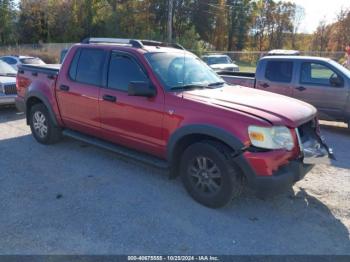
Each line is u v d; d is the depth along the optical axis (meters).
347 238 3.39
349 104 7.29
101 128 4.93
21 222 3.52
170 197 4.15
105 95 4.72
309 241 3.33
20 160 5.29
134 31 44.06
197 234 3.39
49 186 4.39
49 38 41.66
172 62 4.62
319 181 4.76
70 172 4.86
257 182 3.49
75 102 5.20
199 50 34.19
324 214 3.85
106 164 5.17
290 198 4.21
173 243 3.23
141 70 4.41
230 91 4.47
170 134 4.06
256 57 29.69
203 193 3.92
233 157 3.59
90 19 43.16
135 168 5.03
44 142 6.01
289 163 3.60
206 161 3.84
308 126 4.06
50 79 5.64
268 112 3.68
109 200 4.04
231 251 3.14
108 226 3.48
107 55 4.84
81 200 4.03
